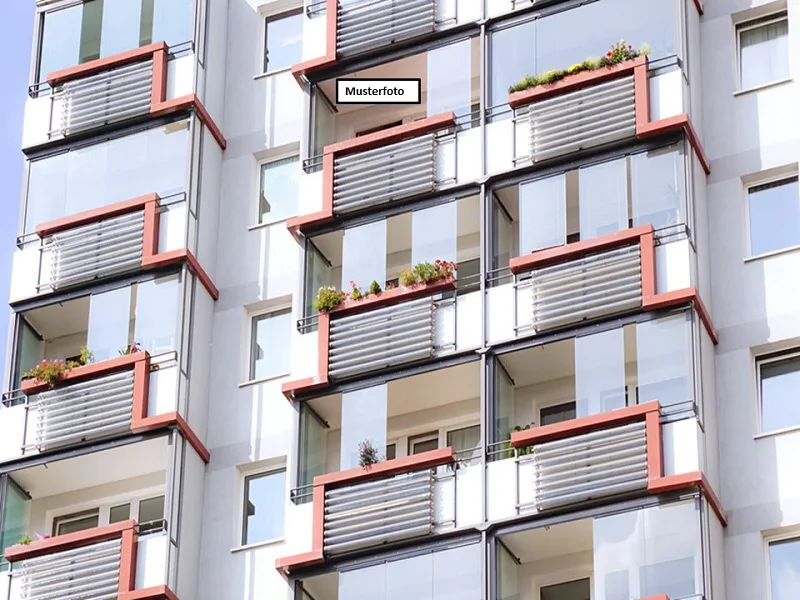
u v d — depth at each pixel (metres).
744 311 52.09
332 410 53.78
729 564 49.38
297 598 51.31
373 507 51.31
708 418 50.31
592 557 50.50
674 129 52.69
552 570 50.72
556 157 53.53
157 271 56.62
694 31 55.28
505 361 52.28
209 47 60.12
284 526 54.28
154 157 58.22
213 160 58.81
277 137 59.09
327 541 51.31
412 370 52.97
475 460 51.06
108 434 54.97
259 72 60.31
